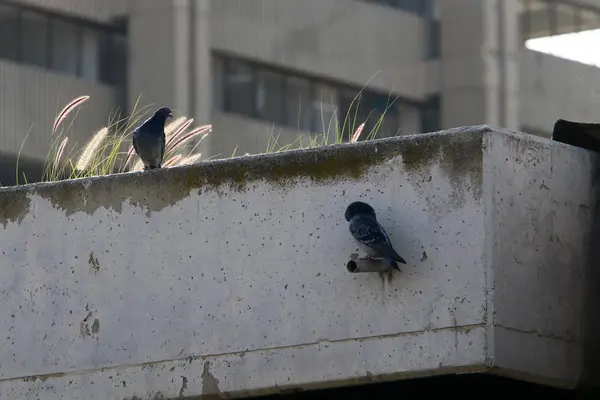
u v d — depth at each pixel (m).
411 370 10.83
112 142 15.95
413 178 11.01
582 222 11.47
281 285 11.49
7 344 12.66
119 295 12.23
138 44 50.31
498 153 10.84
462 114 57.81
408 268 10.93
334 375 11.17
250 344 11.58
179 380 11.87
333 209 11.34
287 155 11.62
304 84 55.03
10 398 12.59
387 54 57.41
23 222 12.75
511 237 10.84
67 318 12.45
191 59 50.44
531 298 10.92
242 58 52.72
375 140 11.24
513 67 59.03
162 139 15.18
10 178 47.59
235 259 11.74
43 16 48.88
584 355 11.27
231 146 52.12
